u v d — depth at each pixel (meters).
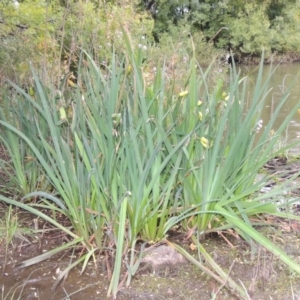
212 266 1.92
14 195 2.63
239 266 2.00
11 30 4.86
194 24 19.95
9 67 3.95
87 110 2.07
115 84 2.04
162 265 1.97
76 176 2.17
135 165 2.01
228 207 2.16
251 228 1.96
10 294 1.86
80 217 2.12
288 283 1.88
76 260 2.09
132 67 2.20
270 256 2.03
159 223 2.20
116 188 2.07
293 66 16.73
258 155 2.37
